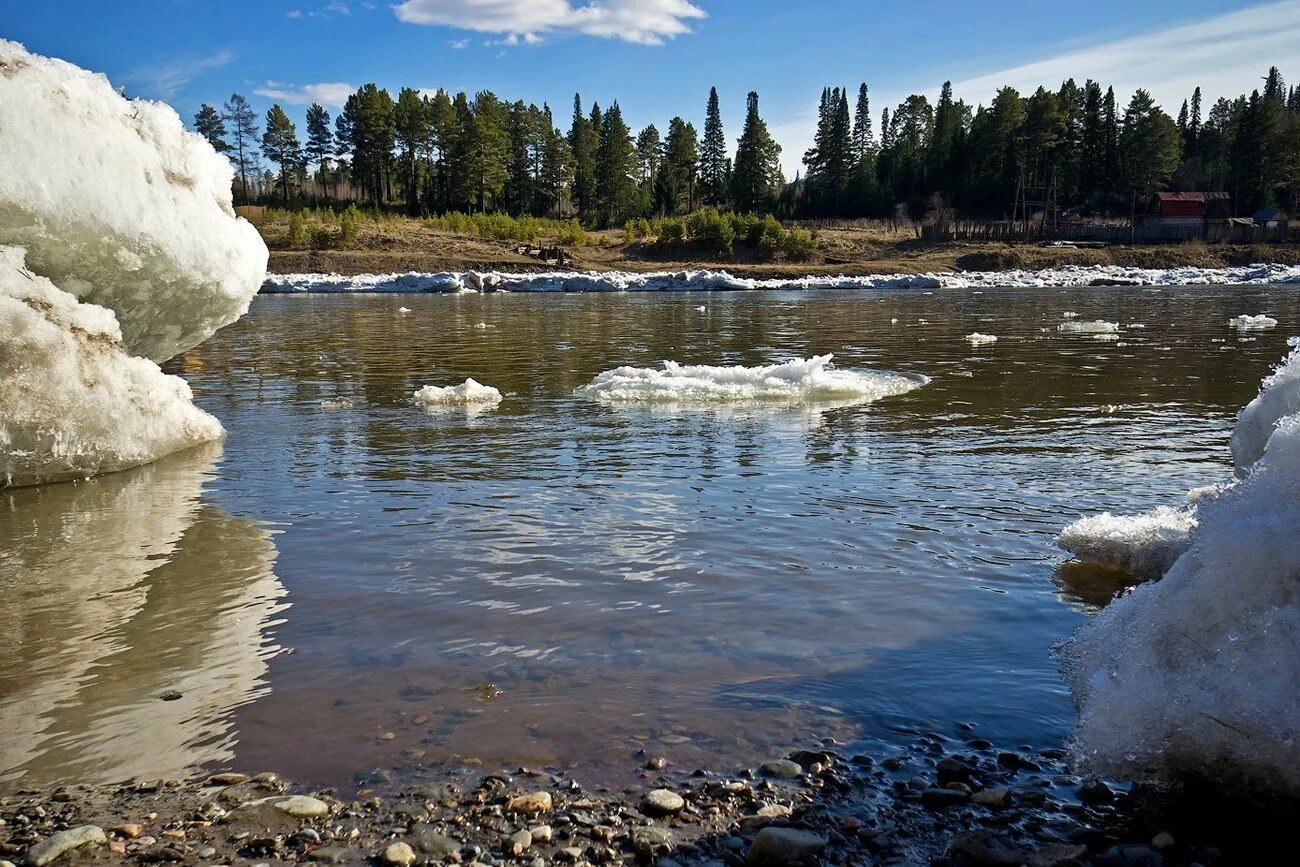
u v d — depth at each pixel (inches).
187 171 279.3
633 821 97.5
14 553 184.4
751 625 145.6
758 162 3334.2
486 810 99.5
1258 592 99.7
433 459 269.4
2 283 228.8
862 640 139.7
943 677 127.6
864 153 3681.1
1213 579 103.3
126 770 107.8
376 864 91.4
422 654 136.3
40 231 238.8
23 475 237.5
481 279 1761.8
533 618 149.1
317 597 159.3
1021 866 89.0
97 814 99.8
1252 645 97.7
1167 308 1003.9
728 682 126.6
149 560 180.4
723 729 114.6
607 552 181.9
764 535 191.8
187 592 162.6
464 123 3093.0
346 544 189.0
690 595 158.4
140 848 93.7
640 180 4094.5
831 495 223.6
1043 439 288.2
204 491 233.9
